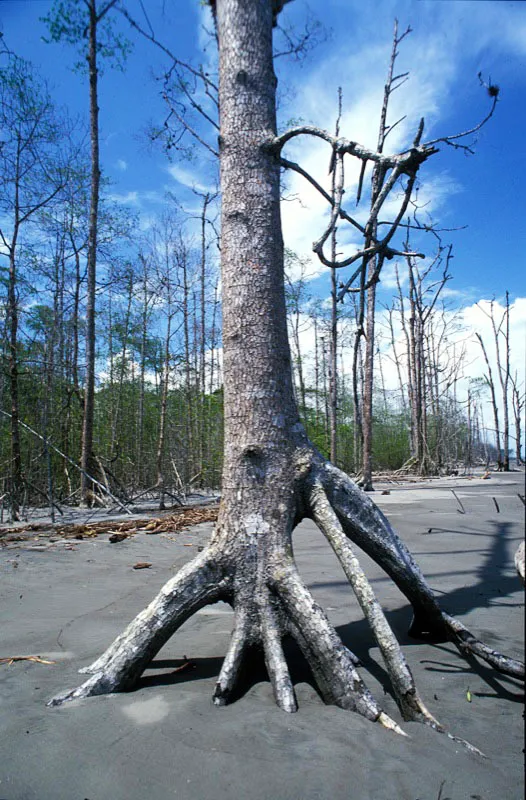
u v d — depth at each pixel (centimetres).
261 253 388
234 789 217
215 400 2162
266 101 411
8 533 968
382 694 317
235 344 380
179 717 277
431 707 301
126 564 692
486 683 334
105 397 2122
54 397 1585
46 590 560
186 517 1156
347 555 336
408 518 1028
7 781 224
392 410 4075
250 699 303
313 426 2377
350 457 2980
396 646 296
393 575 389
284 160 408
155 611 329
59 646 394
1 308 1320
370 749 247
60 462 1527
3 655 376
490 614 455
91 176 1443
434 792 216
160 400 2202
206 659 369
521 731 272
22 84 1272
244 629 330
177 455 2000
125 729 265
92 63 1341
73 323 1752
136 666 317
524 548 173
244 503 357
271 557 345
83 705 293
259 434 367
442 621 388
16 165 1316
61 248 1756
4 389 1353
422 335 2972
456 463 3509
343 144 387
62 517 1220
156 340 2142
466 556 683
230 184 400
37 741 254
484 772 231
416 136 369
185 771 229
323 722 272
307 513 375
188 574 341
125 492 1491
